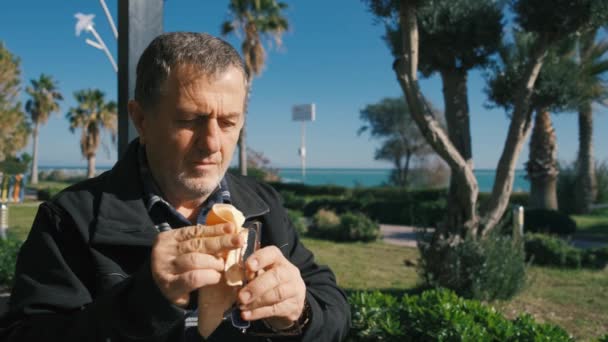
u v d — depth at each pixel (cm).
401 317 398
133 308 89
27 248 122
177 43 121
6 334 113
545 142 1978
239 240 87
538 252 1048
